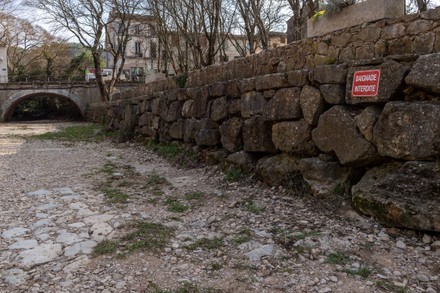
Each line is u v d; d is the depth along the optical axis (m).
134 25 30.92
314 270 3.12
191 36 16.17
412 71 3.65
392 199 3.67
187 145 8.60
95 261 3.36
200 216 4.60
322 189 4.58
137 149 10.90
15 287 2.92
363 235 3.67
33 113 43.22
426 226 3.37
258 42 19.70
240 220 4.34
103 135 15.73
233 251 3.54
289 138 5.24
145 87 12.36
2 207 5.03
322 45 4.91
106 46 32.09
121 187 6.23
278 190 5.28
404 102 3.72
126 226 4.22
